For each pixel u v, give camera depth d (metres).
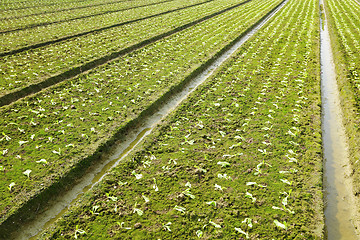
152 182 8.80
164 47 21.91
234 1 45.31
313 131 11.22
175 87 15.21
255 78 16.08
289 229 7.20
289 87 14.84
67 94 14.46
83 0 43.69
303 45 21.86
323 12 36.59
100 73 17.03
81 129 11.48
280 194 8.24
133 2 43.47
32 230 7.70
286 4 43.47
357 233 7.41
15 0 41.41
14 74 16.55
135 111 12.80
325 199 8.41
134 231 7.21
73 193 8.92
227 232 7.14
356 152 9.88
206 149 10.25
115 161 10.38
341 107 13.42
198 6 40.72
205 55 20.03
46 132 11.29
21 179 8.84
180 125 11.78
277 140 10.61
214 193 8.31
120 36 24.73
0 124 11.74
